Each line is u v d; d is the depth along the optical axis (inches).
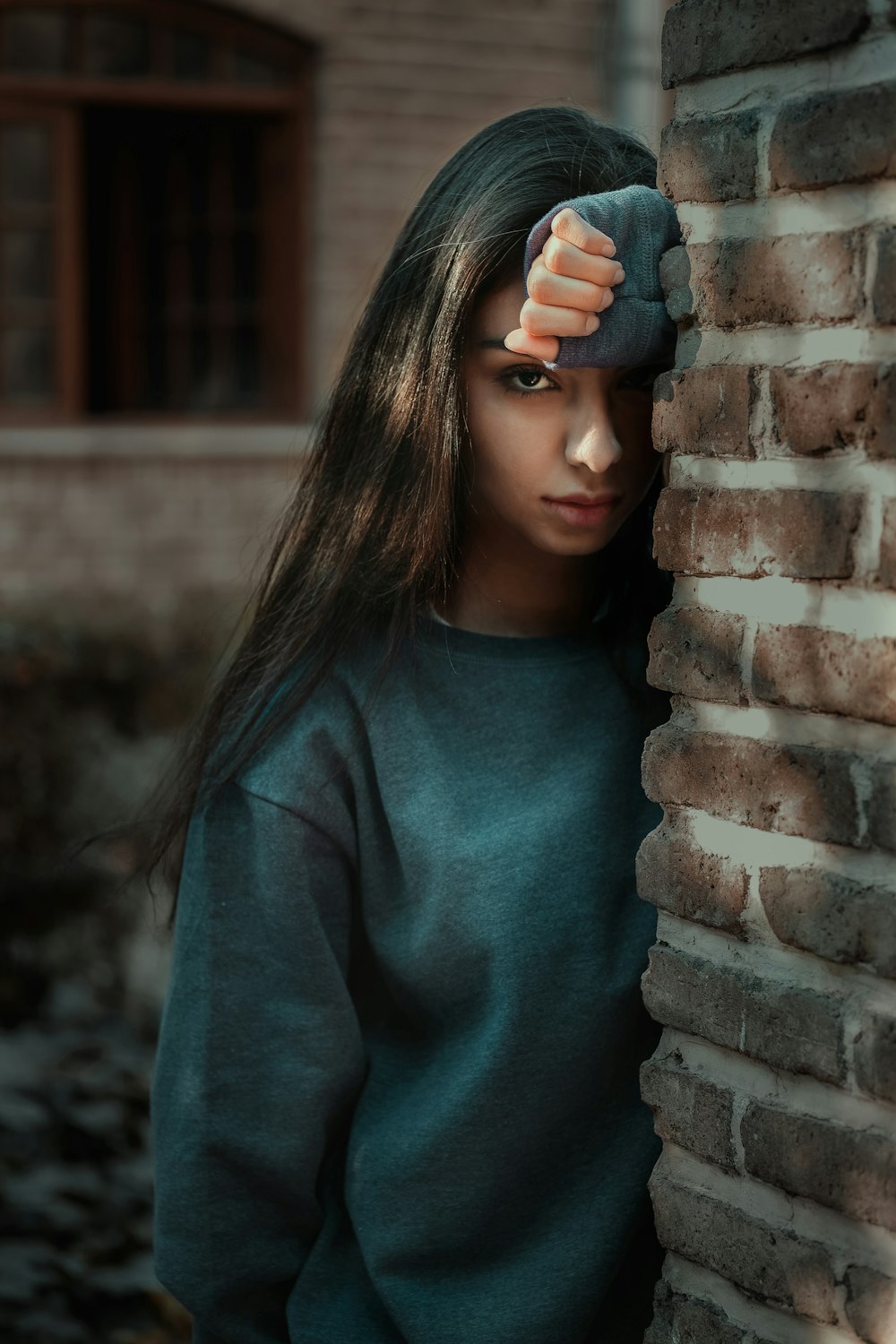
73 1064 128.8
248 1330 51.1
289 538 51.1
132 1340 92.4
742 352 39.8
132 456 244.5
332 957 49.6
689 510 41.3
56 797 158.4
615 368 44.1
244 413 257.8
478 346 45.4
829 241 37.1
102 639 168.6
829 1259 39.0
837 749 38.2
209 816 50.0
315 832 48.9
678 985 42.6
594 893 47.7
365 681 48.8
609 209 41.7
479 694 49.2
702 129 40.1
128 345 253.9
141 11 239.6
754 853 40.3
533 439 45.4
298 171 248.8
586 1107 47.8
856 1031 37.8
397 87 247.1
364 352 48.2
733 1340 42.0
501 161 45.7
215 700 51.3
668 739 42.6
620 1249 47.2
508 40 249.6
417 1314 47.4
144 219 251.9
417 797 48.1
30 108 239.1
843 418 36.9
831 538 37.4
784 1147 39.8
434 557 47.5
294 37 243.3
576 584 50.4
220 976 49.6
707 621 41.1
